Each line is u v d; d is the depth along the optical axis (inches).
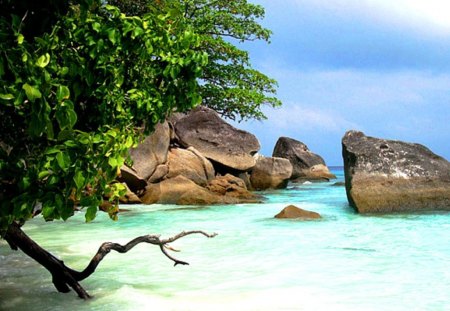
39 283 290.4
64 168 155.0
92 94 195.9
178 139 1047.6
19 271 319.3
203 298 265.0
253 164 1098.7
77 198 165.3
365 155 686.5
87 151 166.4
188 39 205.2
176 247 416.5
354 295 271.7
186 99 212.5
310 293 275.7
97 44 183.0
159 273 324.2
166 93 211.8
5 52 145.6
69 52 180.9
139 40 193.0
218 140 1083.3
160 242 250.8
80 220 600.4
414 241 447.8
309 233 492.7
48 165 156.9
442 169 678.5
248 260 364.2
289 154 1694.1
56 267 258.7
